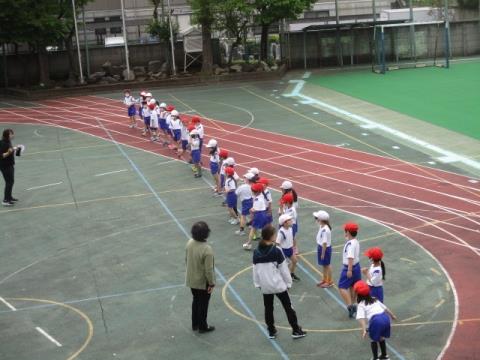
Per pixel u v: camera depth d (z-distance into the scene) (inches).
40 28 1665.8
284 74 1923.0
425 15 2241.6
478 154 952.3
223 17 1819.6
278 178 882.1
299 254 621.6
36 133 1270.9
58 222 759.7
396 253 611.2
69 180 932.6
